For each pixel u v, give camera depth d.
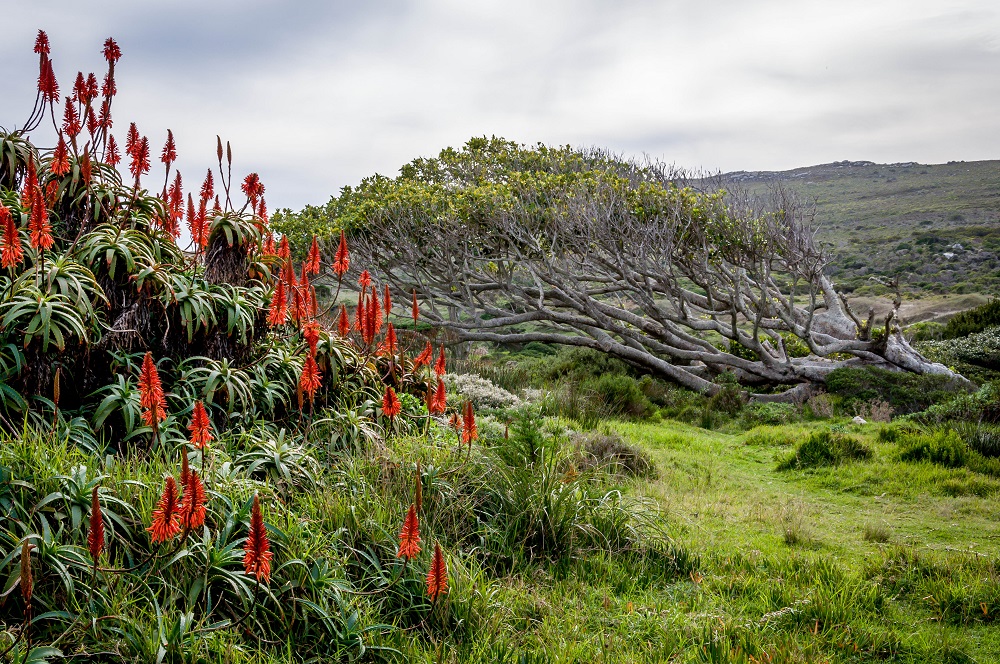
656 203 21.83
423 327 23.05
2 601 3.51
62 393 5.41
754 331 20.28
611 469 9.26
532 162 29.92
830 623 5.23
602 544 6.30
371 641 4.24
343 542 4.94
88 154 5.88
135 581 3.99
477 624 4.67
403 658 4.19
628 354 21.30
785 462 11.02
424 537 5.43
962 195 131.25
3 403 4.96
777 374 20.62
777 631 5.09
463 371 17.25
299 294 6.52
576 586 5.54
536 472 6.60
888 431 12.39
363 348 8.03
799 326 20.59
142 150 6.29
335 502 5.24
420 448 6.52
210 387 5.90
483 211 22.12
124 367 5.77
